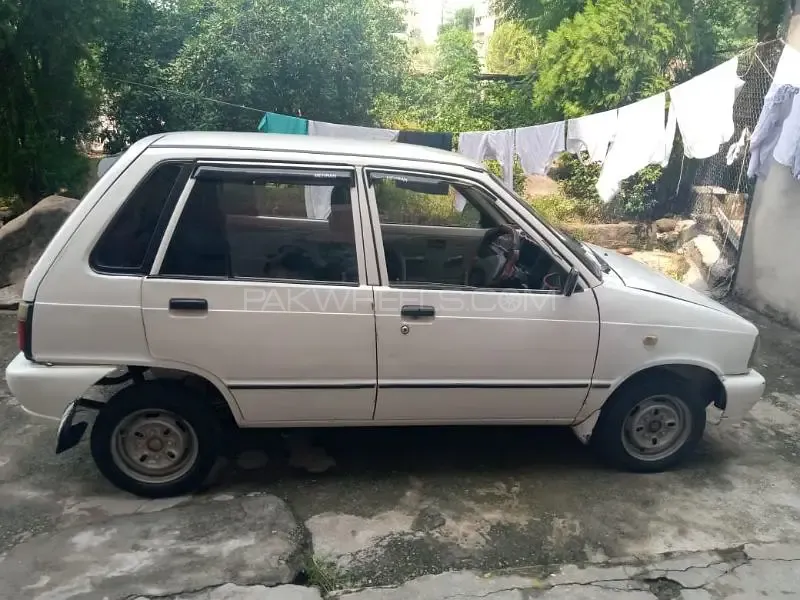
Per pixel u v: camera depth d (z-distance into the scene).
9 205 8.09
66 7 7.01
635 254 8.56
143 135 8.98
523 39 11.73
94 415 3.84
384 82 9.45
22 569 2.64
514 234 3.28
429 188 3.26
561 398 3.28
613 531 3.04
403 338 3.03
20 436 3.70
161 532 2.90
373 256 3.02
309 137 3.35
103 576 2.61
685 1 8.41
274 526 2.97
